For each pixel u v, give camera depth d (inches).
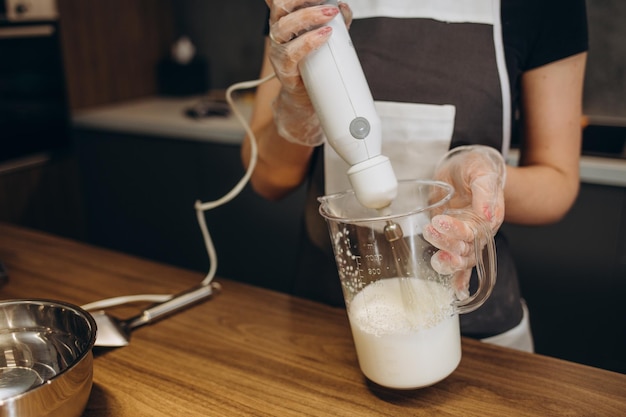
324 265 44.9
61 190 104.4
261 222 91.7
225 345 34.9
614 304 71.3
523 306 44.9
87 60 105.0
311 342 34.8
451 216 27.1
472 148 35.6
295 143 39.9
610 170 67.1
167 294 41.2
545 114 41.5
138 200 102.3
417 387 28.8
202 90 115.8
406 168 42.5
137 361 33.8
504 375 31.0
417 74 41.2
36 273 45.1
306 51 27.2
